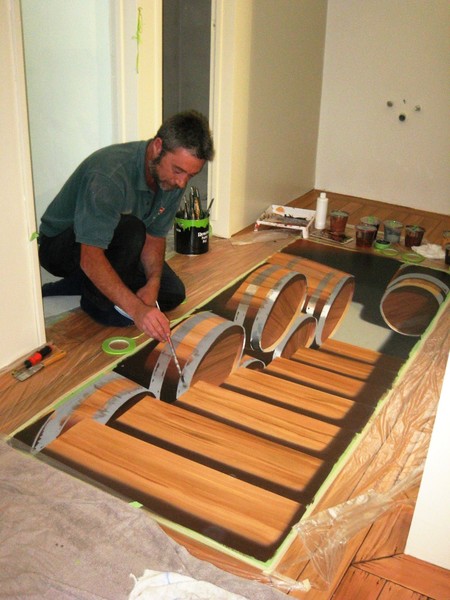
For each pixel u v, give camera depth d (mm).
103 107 3014
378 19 4141
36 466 1944
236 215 3826
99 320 2760
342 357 2652
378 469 2057
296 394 2389
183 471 1996
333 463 2070
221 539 1776
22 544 1673
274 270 3293
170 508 1863
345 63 4352
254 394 2373
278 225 3863
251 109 3664
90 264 2395
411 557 1761
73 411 2227
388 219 4258
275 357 2613
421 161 4344
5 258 2289
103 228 2361
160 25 2934
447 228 4133
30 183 2293
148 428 2168
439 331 2893
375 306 3074
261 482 1976
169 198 2600
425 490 1655
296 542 1782
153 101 3045
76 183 2545
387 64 4219
